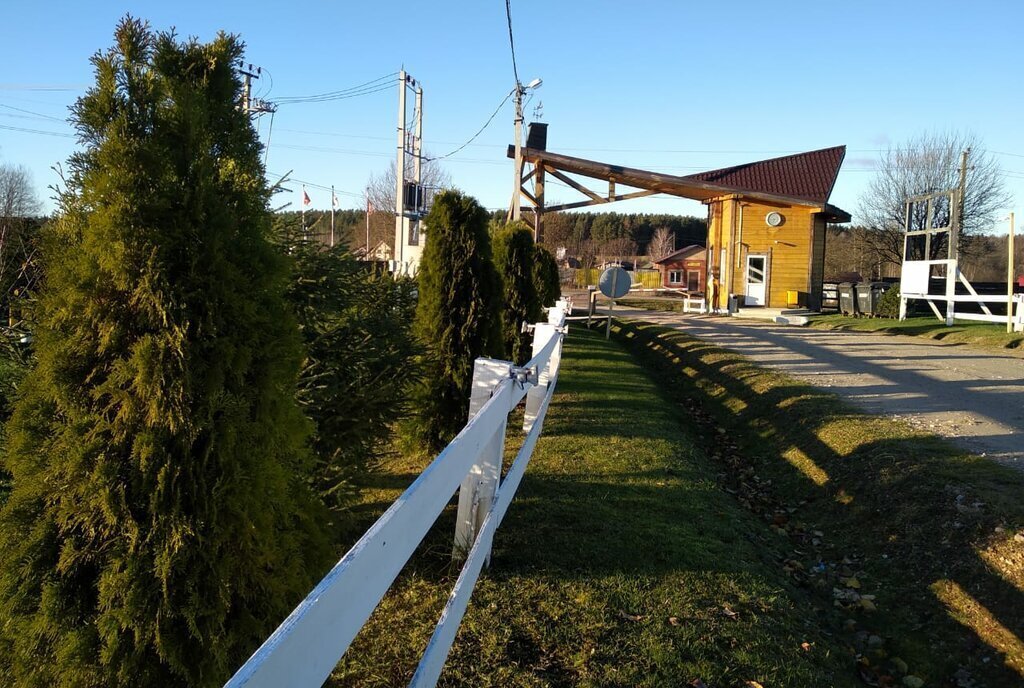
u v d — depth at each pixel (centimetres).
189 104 241
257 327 249
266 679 105
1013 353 1314
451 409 642
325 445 413
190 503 229
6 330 336
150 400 224
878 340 1602
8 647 232
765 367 1159
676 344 1639
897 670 361
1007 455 588
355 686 279
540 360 461
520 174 2156
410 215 2866
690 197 2631
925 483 534
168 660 222
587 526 455
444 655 220
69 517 228
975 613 394
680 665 304
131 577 222
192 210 235
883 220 3634
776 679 305
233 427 236
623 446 677
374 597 155
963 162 1702
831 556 508
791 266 2569
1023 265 4747
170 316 227
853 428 715
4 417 309
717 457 788
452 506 501
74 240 237
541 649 308
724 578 400
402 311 626
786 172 2684
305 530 284
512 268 1111
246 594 243
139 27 247
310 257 427
